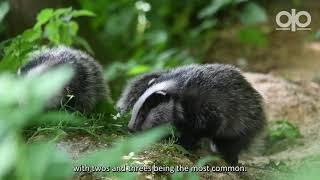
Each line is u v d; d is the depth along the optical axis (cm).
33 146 181
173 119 657
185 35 1438
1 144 171
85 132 575
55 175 183
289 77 1152
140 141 187
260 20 1406
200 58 1334
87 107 713
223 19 1529
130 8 1351
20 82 173
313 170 182
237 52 1380
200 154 663
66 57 728
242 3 1520
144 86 775
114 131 628
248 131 679
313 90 1016
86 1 1128
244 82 688
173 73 705
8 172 198
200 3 1502
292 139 816
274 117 907
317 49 1355
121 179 352
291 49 1370
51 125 556
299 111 927
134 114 655
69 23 838
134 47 1305
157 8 1409
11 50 738
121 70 1091
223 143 676
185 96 660
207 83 667
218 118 656
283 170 623
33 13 949
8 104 168
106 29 1288
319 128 863
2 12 815
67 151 518
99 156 203
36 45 792
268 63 1302
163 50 1329
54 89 168
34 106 170
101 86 749
